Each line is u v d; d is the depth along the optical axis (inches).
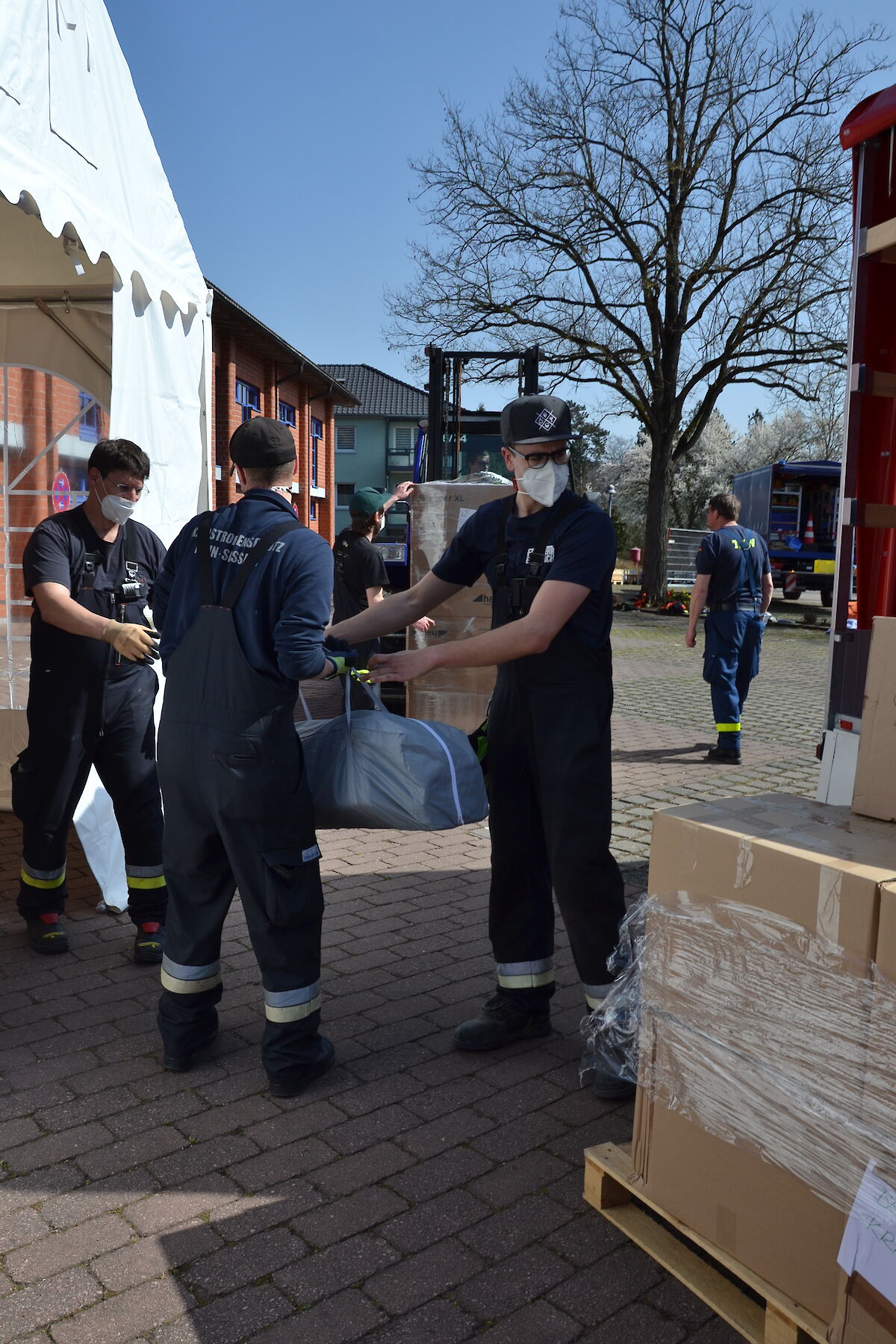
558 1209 95.3
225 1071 119.4
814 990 68.8
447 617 245.0
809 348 921.5
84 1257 87.7
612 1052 112.2
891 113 96.7
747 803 86.9
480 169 911.0
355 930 163.0
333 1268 86.8
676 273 949.2
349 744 114.8
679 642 676.1
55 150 140.3
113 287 162.1
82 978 144.5
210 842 113.1
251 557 108.1
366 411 2412.6
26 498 205.9
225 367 791.7
